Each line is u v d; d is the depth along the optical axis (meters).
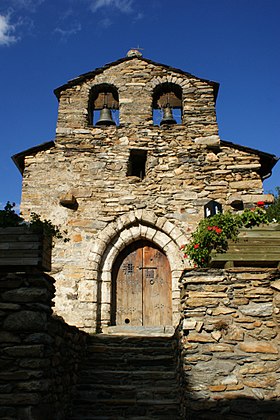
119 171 9.35
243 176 9.27
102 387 5.74
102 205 9.03
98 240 8.72
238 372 4.70
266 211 5.73
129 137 9.68
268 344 4.80
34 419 4.01
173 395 5.62
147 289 8.75
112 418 5.16
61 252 8.59
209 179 9.27
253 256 5.23
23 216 8.87
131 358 6.44
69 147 9.52
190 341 4.85
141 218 8.91
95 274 8.46
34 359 4.20
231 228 5.41
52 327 4.64
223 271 5.14
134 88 10.19
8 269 4.59
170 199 9.09
